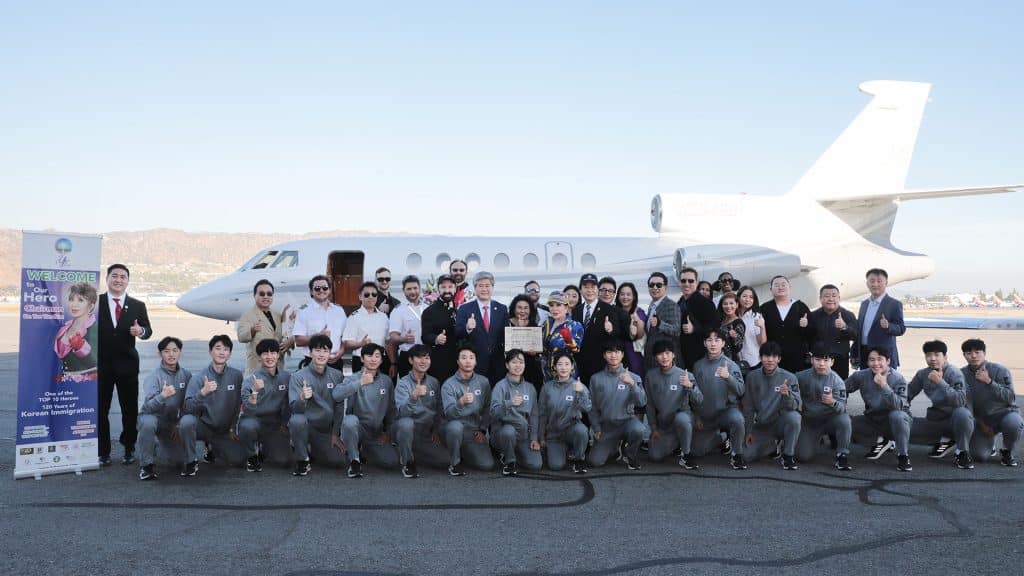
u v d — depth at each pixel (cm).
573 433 825
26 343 792
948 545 571
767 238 1928
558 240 1902
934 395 883
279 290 1811
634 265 1883
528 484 776
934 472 835
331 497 717
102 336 855
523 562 533
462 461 872
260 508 676
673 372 866
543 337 880
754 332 992
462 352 814
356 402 823
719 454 943
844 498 717
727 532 605
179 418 832
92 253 832
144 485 763
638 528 616
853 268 1930
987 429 876
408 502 700
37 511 662
